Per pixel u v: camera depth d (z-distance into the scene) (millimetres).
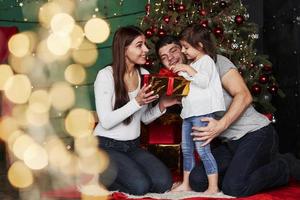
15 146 4574
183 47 2930
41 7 5055
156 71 3658
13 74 4668
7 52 4266
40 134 4895
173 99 3078
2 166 4387
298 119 3969
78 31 5117
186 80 2807
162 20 3750
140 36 2967
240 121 2875
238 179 2727
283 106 4207
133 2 5059
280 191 2885
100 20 5102
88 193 2943
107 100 2943
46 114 4949
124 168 2889
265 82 3697
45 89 5000
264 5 4574
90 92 5129
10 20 5012
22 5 5008
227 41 3717
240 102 2803
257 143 2820
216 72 2836
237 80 2869
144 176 2869
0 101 4629
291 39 4055
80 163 4238
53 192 3117
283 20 4199
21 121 4715
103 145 2973
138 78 3072
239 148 2842
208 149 2826
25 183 3607
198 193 2826
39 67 4969
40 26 5055
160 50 3113
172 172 3607
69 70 5098
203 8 3758
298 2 3936
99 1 5117
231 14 3809
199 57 2902
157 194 2875
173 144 3598
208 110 2791
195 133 2803
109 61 5121
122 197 2801
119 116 2863
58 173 3971
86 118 5062
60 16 5066
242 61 3734
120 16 5094
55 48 5059
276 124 4328
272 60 4418
